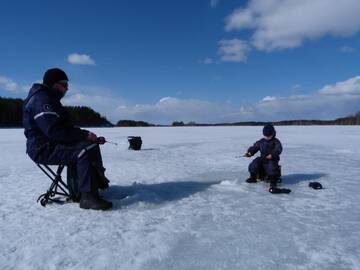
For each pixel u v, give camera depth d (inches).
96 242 107.7
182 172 239.1
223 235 114.5
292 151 398.0
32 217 132.3
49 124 136.9
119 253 99.9
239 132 989.2
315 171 246.2
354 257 98.1
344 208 147.3
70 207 145.3
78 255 98.4
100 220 128.5
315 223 127.2
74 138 141.6
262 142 198.2
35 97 141.0
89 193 142.6
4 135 904.3
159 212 139.2
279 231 118.6
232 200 159.8
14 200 158.2
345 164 284.0
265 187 189.0
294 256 98.7
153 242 108.0
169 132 1039.6
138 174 228.7
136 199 156.3
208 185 193.8
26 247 104.0
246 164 283.4
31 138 144.3
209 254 99.9
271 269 91.0
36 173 240.2
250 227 122.3
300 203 155.2
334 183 201.3
